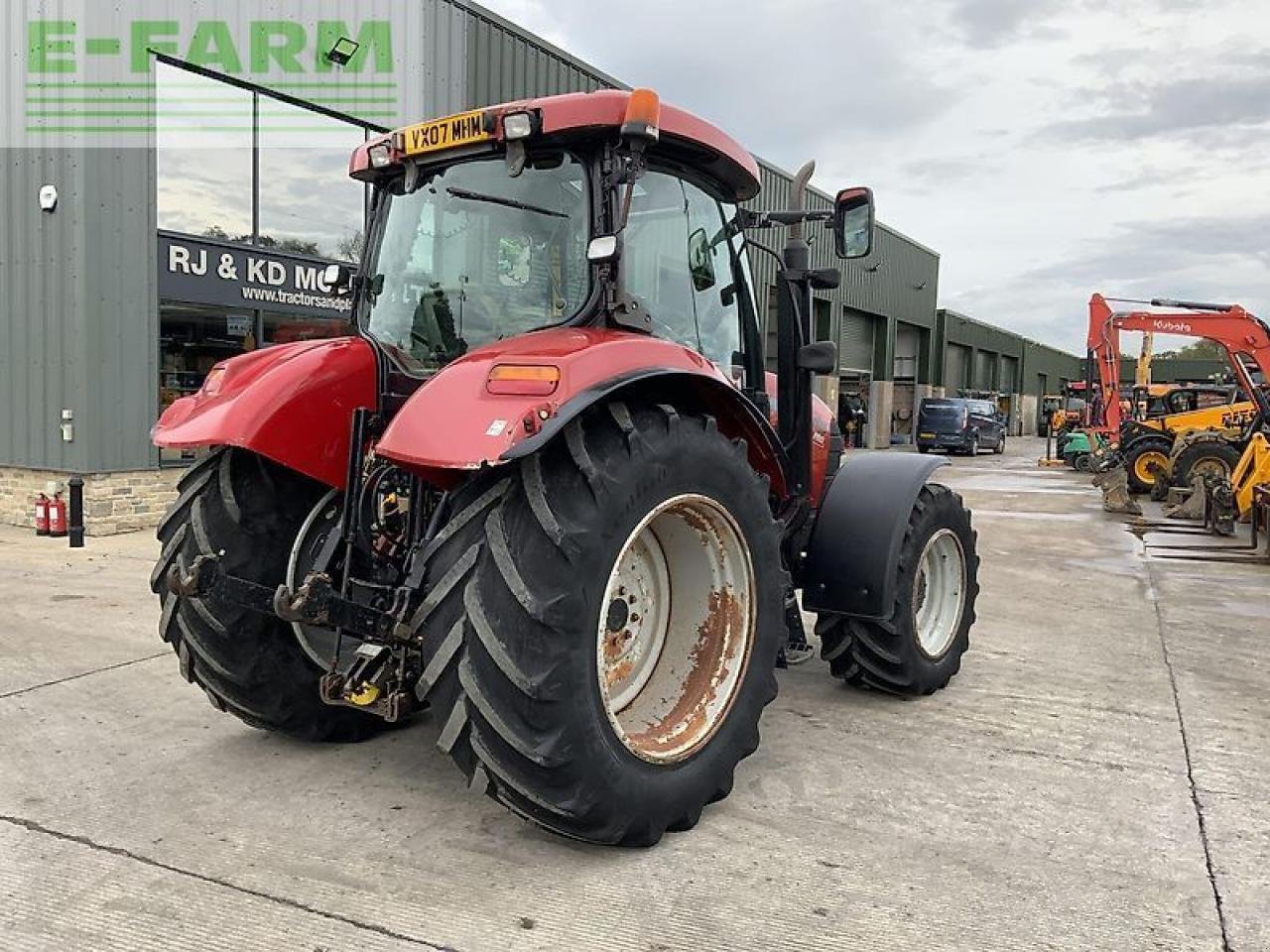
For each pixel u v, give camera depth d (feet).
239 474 11.46
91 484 28.19
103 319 28.12
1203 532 36.78
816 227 72.69
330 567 10.73
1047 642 18.80
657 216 11.16
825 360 12.94
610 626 9.95
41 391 28.96
